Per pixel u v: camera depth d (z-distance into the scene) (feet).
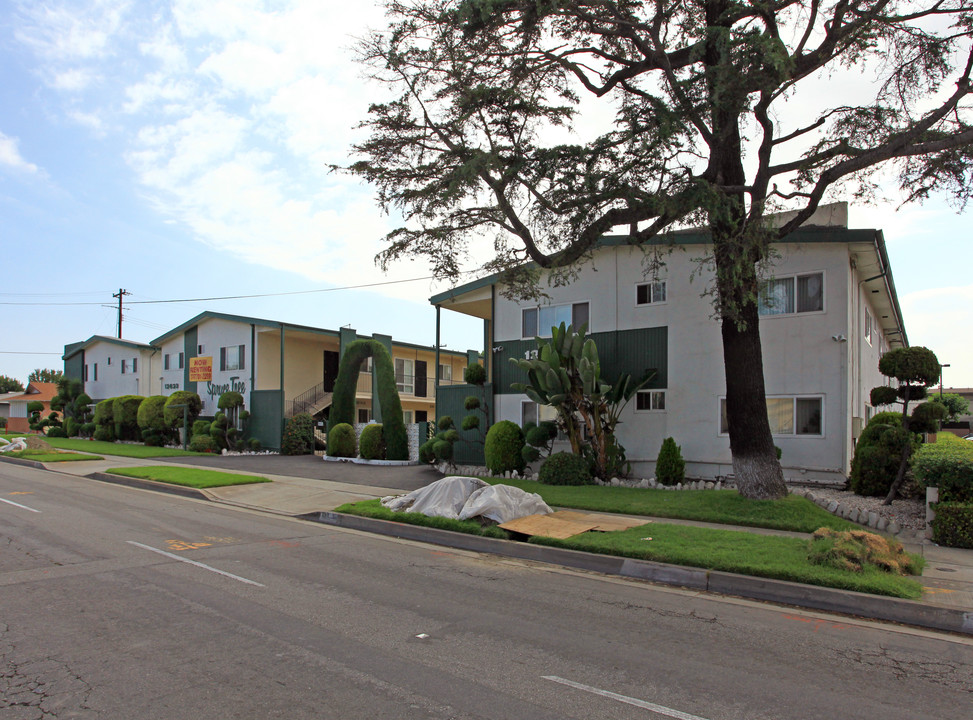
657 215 39.47
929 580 24.53
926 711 14.23
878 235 47.91
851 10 35.50
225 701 13.96
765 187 37.91
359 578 25.41
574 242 41.60
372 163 42.83
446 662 16.49
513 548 31.12
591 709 13.88
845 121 37.14
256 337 105.60
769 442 39.37
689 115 35.22
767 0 35.50
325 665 16.11
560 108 41.14
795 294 50.88
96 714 13.29
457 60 38.60
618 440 59.26
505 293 51.06
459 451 72.38
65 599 21.59
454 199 40.14
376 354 82.79
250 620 19.63
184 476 57.93
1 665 15.88
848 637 19.44
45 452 86.84
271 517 41.70
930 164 37.01
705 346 55.21
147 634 18.22
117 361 139.23
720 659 17.24
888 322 75.87
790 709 14.15
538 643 18.16
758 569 24.81
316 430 107.96
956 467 32.17
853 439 51.67
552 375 52.39
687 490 48.03
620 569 27.45
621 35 38.06
